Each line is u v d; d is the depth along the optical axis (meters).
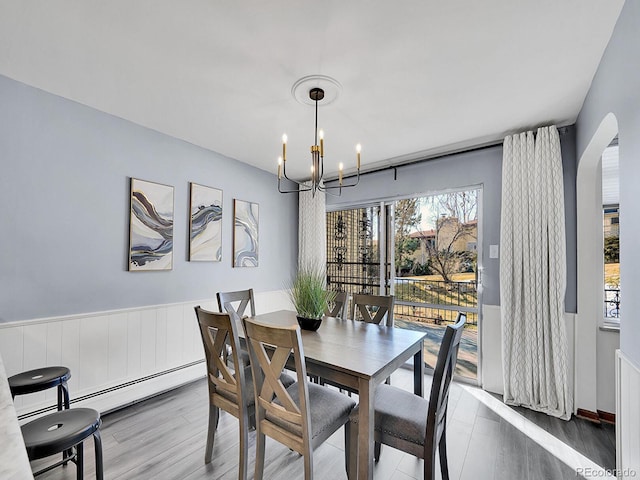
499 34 1.57
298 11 1.43
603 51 1.68
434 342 3.48
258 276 3.96
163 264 2.94
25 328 2.14
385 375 1.60
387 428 1.55
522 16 1.45
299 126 2.72
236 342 1.70
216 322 1.76
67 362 2.33
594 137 2.01
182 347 3.08
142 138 2.79
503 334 2.74
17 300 2.11
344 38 1.61
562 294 2.49
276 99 2.25
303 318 2.26
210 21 1.50
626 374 1.48
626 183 1.43
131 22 1.52
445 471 1.68
